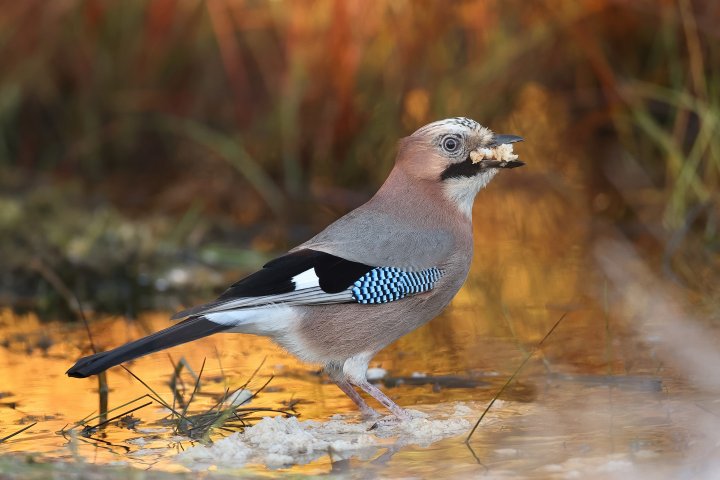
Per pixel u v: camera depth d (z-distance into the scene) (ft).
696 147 45.11
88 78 53.06
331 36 48.47
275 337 27.14
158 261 43.32
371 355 27.66
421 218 28.89
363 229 28.22
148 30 52.37
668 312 34.53
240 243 45.44
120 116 53.06
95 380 30.07
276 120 50.47
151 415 26.73
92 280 42.09
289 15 49.67
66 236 43.93
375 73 49.47
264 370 31.01
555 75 50.11
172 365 31.30
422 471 21.79
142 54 52.65
